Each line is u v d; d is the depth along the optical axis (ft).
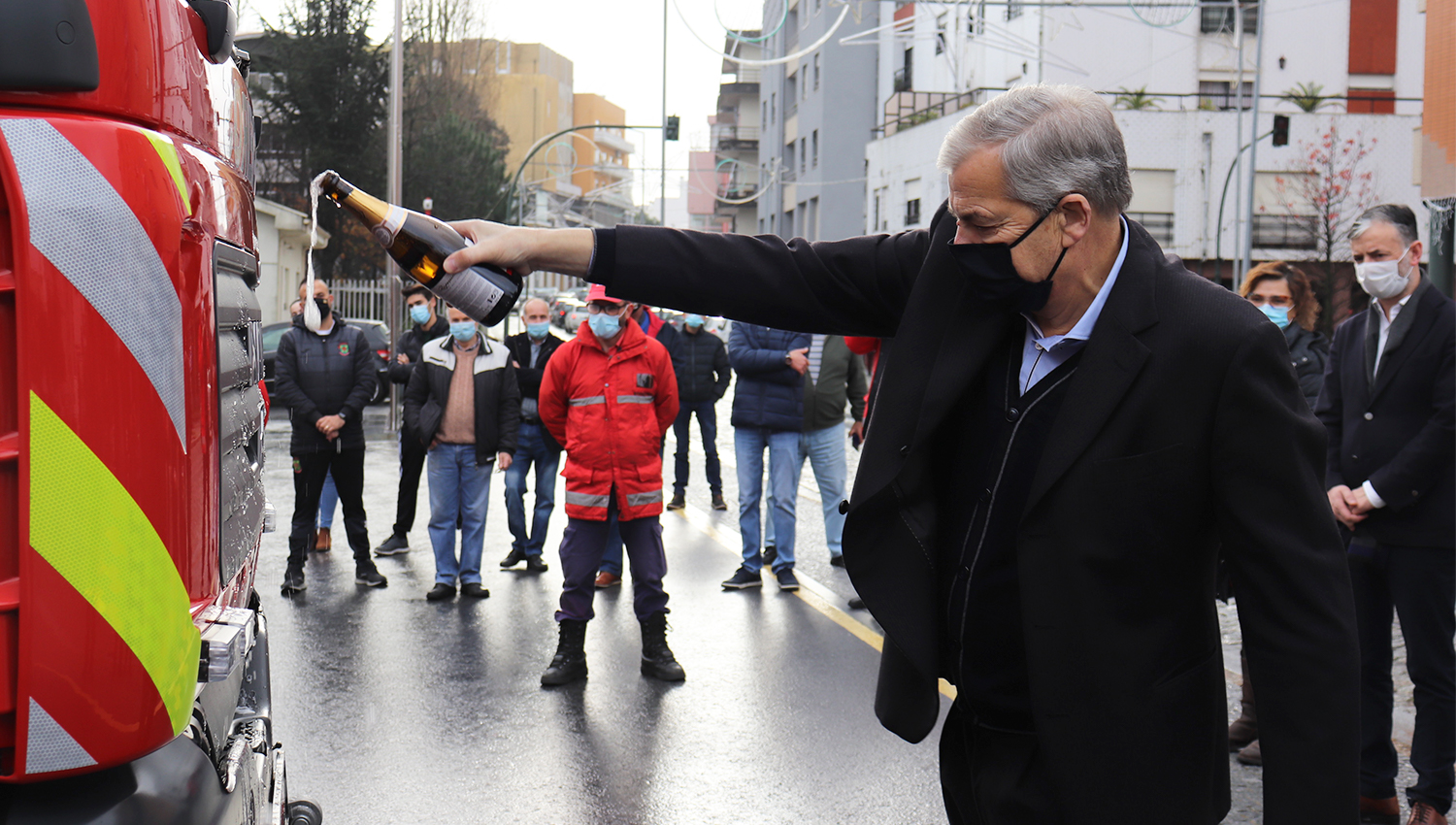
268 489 38.17
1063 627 6.12
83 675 5.69
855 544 6.72
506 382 24.86
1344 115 106.11
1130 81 108.68
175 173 6.15
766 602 24.58
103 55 5.81
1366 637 13.64
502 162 160.76
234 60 8.12
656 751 15.67
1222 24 108.47
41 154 5.58
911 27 134.92
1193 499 6.08
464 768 14.99
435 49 158.10
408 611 23.56
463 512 25.00
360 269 109.29
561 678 18.54
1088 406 6.09
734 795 14.23
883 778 14.79
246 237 8.04
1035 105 6.18
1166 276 6.23
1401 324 13.37
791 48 162.71
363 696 17.90
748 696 18.11
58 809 5.88
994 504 6.61
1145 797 6.15
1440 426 12.78
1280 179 106.52
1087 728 6.13
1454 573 12.97
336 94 110.52
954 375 6.59
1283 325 17.47
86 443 5.69
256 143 9.20
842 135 154.10
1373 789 13.61
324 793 14.07
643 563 18.95
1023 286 6.25
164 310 6.01
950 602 6.88
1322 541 5.88
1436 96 15.21
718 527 34.32
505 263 7.11
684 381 37.22
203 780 6.48
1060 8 104.63
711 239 7.38
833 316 7.54
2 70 5.50
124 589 5.82
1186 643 6.29
